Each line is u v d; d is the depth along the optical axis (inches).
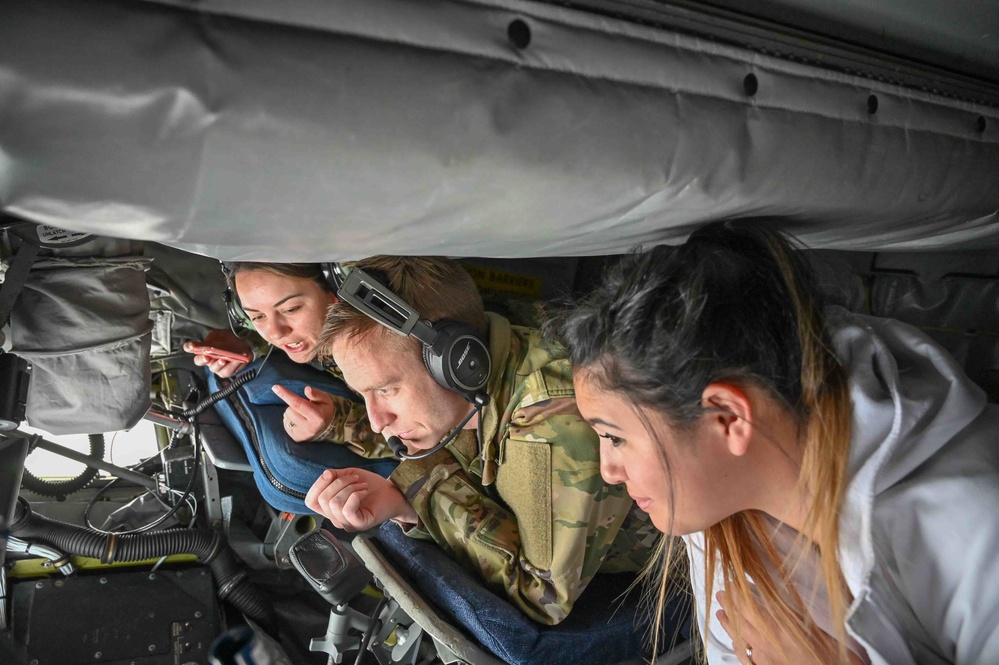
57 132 20.3
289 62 22.2
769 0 32.5
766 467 39.2
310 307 70.6
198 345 78.7
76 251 58.1
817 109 34.8
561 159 27.9
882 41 37.2
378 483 62.4
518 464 57.1
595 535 56.3
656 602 59.4
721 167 32.0
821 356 37.2
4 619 71.3
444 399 59.9
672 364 36.4
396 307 54.7
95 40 19.9
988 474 36.1
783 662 45.4
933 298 77.6
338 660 68.1
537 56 26.8
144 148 21.4
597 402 39.9
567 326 41.5
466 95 25.2
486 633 53.6
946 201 42.3
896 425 35.9
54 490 86.7
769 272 37.1
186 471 85.0
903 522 36.5
